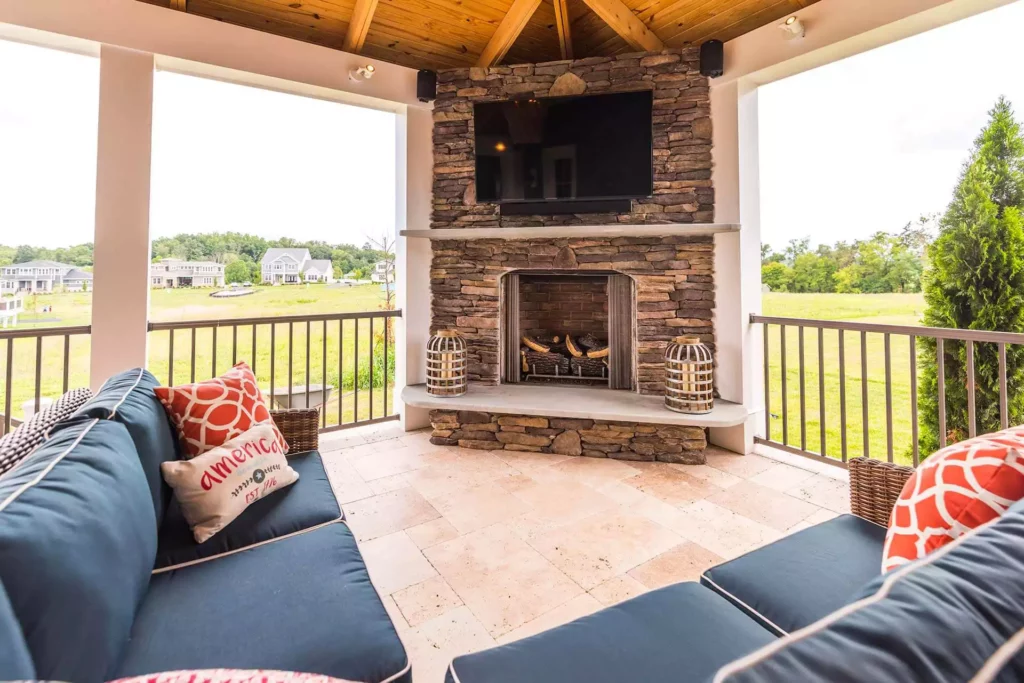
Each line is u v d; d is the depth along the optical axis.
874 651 0.43
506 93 3.67
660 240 3.50
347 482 2.91
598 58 3.54
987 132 3.08
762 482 2.90
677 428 3.22
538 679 0.91
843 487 2.81
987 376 3.08
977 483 1.04
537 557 2.11
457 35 3.77
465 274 3.85
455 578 1.96
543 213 3.66
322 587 1.23
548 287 4.35
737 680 0.41
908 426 3.92
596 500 2.67
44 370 4.73
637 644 1.00
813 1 2.93
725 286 3.40
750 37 3.14
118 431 1.33
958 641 0.44
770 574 1.25
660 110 3.46
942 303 3.28
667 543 2.22
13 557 0.74
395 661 1.02
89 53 2.95
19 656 0.62
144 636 1.03
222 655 0.98
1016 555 0.55
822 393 3.05
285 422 2.26
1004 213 3.00
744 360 3.35
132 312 2.99
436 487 2.85
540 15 3.74
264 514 1.63
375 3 3.14
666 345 3.56
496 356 3.87
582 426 3.37
